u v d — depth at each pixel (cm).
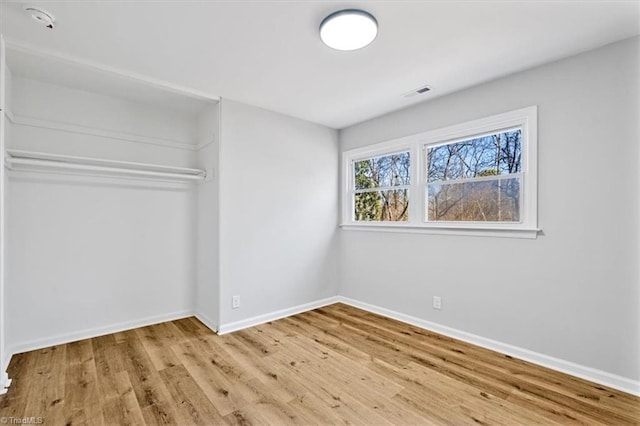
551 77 240
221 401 198
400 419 182
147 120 336
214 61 242
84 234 297
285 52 229
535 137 247
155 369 238
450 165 313
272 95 309
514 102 260
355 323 341
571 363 230
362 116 372
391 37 208
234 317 323
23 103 269
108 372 232
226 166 318
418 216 333
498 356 261
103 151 309
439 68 252
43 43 216
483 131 283
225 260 317
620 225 210
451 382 220
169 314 349
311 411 189
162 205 345
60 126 286
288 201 369
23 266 266
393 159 368
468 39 210
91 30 201
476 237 285
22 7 179
